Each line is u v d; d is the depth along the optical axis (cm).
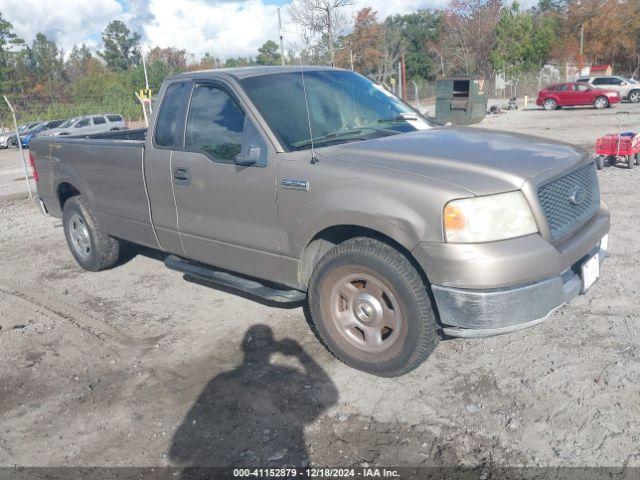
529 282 325
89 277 620
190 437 332
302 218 383
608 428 311
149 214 510
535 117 2633
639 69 5572
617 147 1023
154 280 596
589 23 5628
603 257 388
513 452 301
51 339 470
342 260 369
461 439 314
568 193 360
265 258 421
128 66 9269
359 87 495
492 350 401
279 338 442
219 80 446
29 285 609
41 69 7269
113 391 386
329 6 2100
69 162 595
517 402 341
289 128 414
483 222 321
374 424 332
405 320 350
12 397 388
